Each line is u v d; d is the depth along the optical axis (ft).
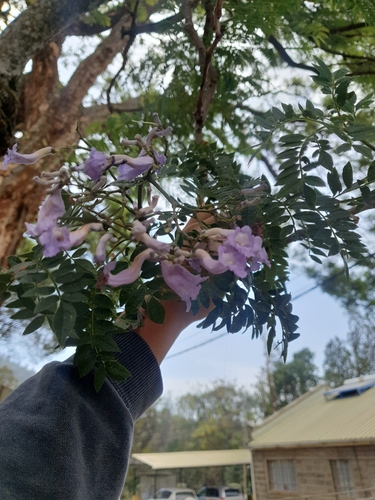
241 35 4.19
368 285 8.16
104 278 1.02
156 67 4.98
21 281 0.95
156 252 1.05
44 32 4.07
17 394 1.21
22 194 4.12
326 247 1.47
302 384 24.93
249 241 1.00
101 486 1.11
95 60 4.86
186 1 2.71
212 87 2.88
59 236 0.96
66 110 4.62
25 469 0.98
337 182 1.34
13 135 4.20
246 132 6.18
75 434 1.08
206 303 1.21
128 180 1.22
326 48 5.45
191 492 17.02
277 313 1.42
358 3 2.69
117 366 1.11
